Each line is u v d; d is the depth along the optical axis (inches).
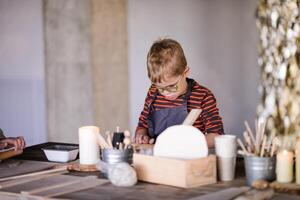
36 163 109.3
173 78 107.0
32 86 236.5
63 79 230.5
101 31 228.1
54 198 83.0
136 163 92.5
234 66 224.5
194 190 85.6
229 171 91.0
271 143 93.1
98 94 229.8
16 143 113.3
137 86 234.5
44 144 130.3
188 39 230.4
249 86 222.1
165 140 91.9
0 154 109.9
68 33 228.1
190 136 91.6
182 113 114.9
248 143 90.0
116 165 90.5
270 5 209.0
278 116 207.6
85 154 103.1
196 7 228.2
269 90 212.2
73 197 83.2
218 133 112.3
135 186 88.9
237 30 222.8
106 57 229.9
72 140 232.1
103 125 231.1
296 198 80.0
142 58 233.3
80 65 228.1
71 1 226.8
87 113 229.8
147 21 232.8
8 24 238.1
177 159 88.4
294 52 202.5
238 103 225.1
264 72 214.8
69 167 102.3
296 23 201.2
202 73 230.1
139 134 119.2
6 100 240.1
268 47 211.9
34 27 234.2
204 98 114.8
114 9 229.8
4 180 95.4
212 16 226.7
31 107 237.6
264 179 86.9
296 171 85.7
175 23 231.0
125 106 234.5
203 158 88.4
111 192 85.7
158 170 89.9
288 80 204.5
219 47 226.8
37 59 235.0
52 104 233.0
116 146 100.4
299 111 201.9
